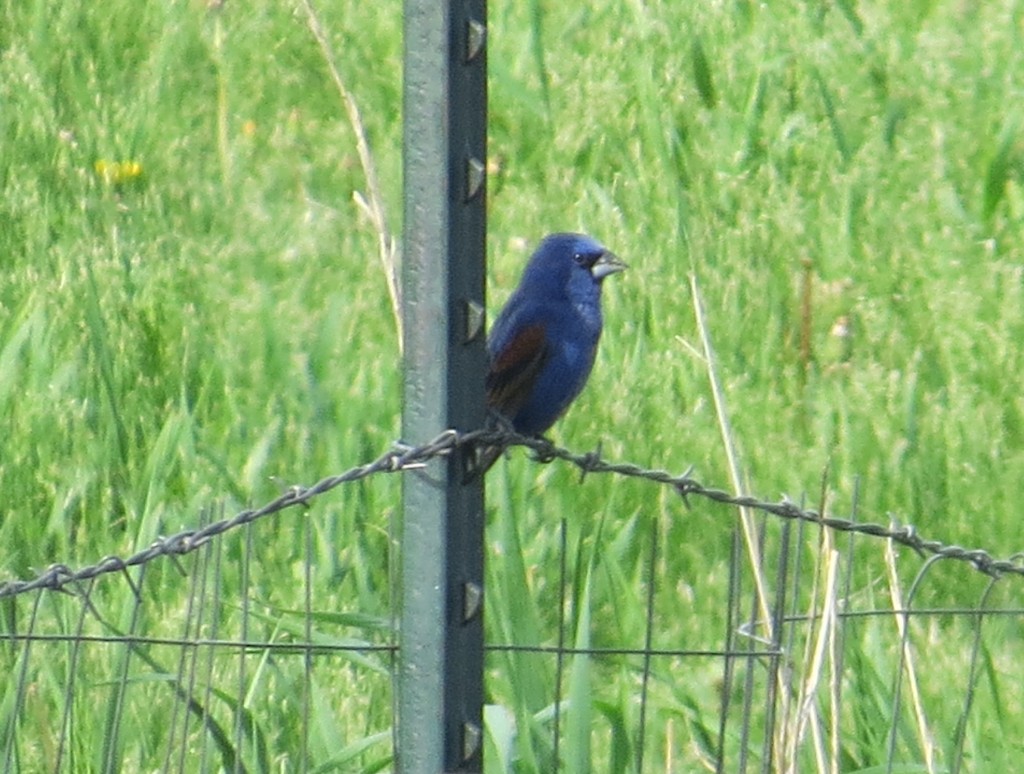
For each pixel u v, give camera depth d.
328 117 16.86
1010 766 9.48
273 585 10.62
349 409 12.13
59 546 11.26
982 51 17.42
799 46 17.34
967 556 8.16
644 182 14.98
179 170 15.95
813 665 7.66
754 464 12.04
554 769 7.77
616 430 12.18
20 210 14.77
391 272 8.29
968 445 12.30
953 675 10.26
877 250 14.74
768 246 14.47
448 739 6.60
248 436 12.31
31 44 17.03
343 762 8.39
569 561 10.83
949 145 16.11
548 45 17.45
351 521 11.02
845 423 12.41
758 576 8.08
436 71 6.34
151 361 12.97
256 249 14.78
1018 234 15.12
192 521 10.77
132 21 17.61
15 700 8.16
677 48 17.20
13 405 12.12
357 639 9.77
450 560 6.55
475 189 6.43
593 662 10.37
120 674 8.98
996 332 13.61
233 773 8.16
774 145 16.02
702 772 9.62
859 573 11.48
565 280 10.09
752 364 13.17
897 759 9.25
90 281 12.12
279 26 17.64
